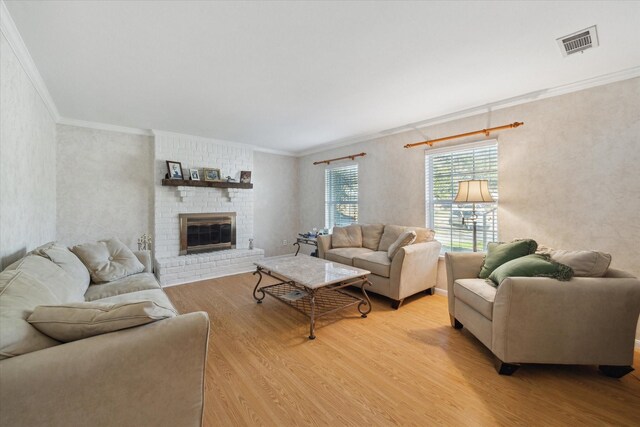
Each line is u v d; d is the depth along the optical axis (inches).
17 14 64.0
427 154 148.7
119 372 39.7
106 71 92.7
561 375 75.4
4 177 69.8
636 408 63.1
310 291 99.7
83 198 148.7
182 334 44.0
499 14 65.0
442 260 142.3
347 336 97.4
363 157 183.9
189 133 174.2
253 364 79.7
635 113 90.1
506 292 73.7
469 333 99.8
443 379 73.5
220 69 91.6
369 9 63.2
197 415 46.1
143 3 60.9
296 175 240.1
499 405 63.9
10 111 73.3
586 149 99.5
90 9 62.7
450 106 127.1
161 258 167.2
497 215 122.2
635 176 90.3
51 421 36.1
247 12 64.1
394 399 65.6
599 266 74.9
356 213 191.5
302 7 62.4
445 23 68.2
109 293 87.7
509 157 118.5
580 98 100.9
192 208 180.7
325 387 69.7
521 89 107.8
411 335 98.3
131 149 163.3
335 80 100.1
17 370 34.1
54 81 100.1
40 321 40.4
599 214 97.0
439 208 146.4
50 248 83.6
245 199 205.0
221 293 142.7
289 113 136.4
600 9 63.3
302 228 236.5
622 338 72.0
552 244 107.1
